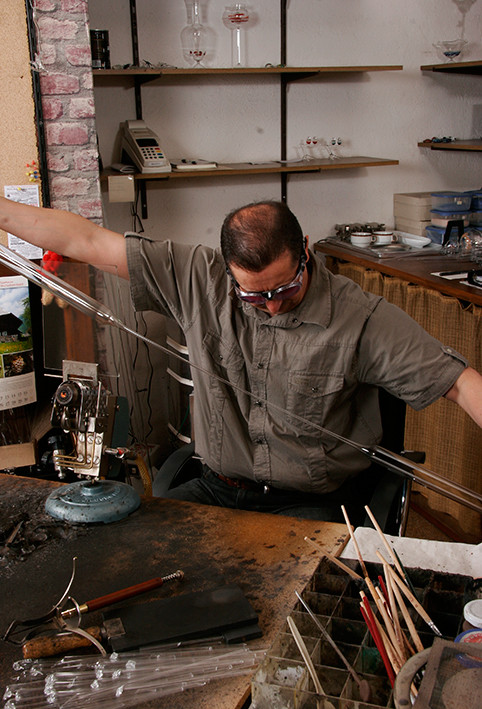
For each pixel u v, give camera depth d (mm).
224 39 3021
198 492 1766
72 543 1308
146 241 1748
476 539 2559
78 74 2322
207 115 3096
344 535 1310
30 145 2314
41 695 926
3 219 1771
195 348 1724
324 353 1585
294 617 970
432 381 1523
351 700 811
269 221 1331
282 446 1634
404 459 1587
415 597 994
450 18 3342
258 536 1315
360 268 3018
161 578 1155
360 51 3248
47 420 2117
